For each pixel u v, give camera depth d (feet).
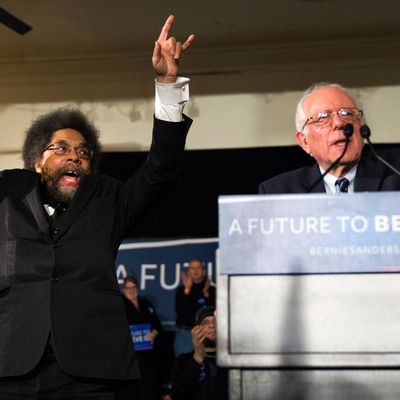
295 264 4.91
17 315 6.81
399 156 8.58
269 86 19.27
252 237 4.97
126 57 19.47
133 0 17.07
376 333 4.78
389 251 4.86
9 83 20.20
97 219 7.39
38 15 17.85
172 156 7.69
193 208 18.29
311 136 8.59
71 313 6.80
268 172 18.31
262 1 17.07
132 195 7.75
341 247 4.89
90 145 8.41
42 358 6.63
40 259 7.01
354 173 8.46
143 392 17.11
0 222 7.28
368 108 18.76
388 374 4.75
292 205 4.98
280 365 4.79
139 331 17.54
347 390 4.76
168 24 7.77
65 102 19.99
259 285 4.93
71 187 7.81
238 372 4.87
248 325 4.88
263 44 18.90
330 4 17.21
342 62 18.97
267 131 19.11
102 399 6.73
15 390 6.62
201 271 17.99
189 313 17.71
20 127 20.06
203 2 17.12
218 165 18.45
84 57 19.57
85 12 17.67
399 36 18.37
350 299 4.84
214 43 18.98
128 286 17.99
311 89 8.90
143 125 19.67
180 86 7.77
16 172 7.73
